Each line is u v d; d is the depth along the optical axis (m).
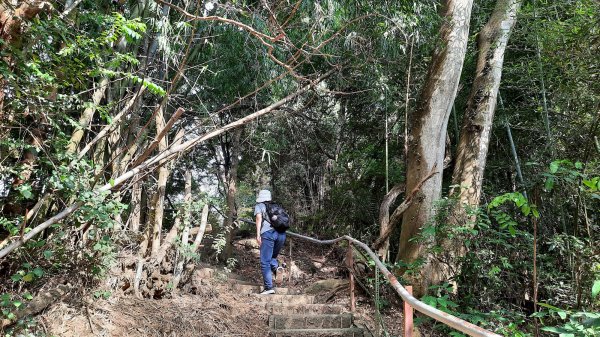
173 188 8.90
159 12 4.80
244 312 4.71
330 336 4.47
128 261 4.41
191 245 5.06
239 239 9.76
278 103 4.67
